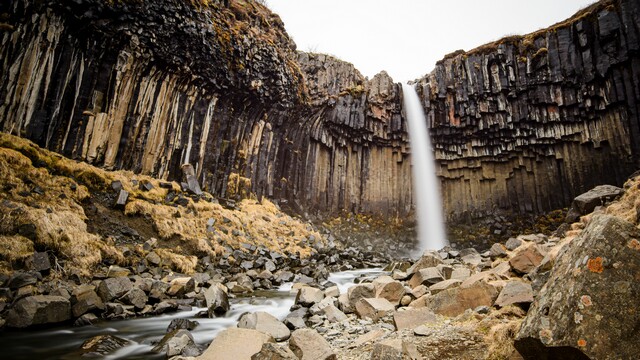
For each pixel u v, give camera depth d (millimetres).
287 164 27531
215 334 7422
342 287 12883
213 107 21766
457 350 4734
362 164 32906
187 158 20047
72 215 11414
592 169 26797
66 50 15219
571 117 27531
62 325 7352
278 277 13727
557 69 27531
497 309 5805
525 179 29844
